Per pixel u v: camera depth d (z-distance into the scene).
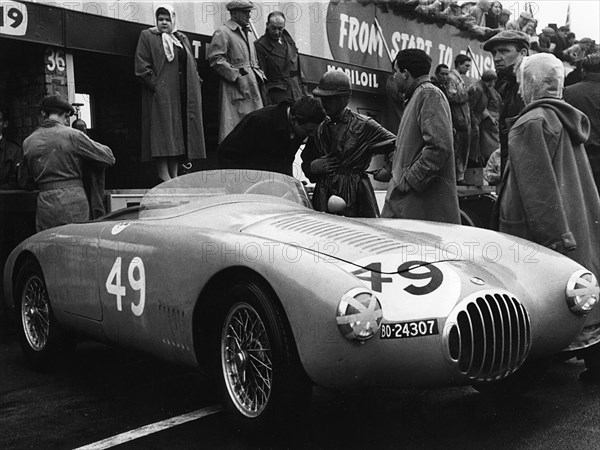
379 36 9.44
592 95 5.18
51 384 3.86
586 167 3.80
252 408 2.89
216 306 3.00
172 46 6.33
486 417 3.17
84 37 6.14
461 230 3.64
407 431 2.99
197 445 2.88
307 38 8.38
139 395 3.62
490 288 2.85
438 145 4.32
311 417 3.20
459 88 8.63
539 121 3.58
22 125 6.37
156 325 3.26
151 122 6.35
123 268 3.45
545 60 3.74
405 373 2.65
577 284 3.15
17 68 6.35
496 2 11.52
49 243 4.03
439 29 10.55
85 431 3.07
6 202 5.64
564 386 3.65
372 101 9.44
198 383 3.84
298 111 4.48
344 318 2.53
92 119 7.93
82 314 3.78
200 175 3.86
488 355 2.79
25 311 4.29
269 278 2.71
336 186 4.81
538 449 2.75
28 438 2.99
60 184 5.21
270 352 2.75
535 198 3.56
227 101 6.77
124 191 6.06
